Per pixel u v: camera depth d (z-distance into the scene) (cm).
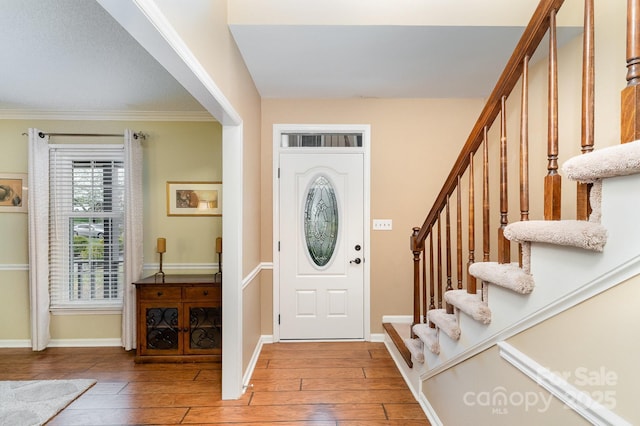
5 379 262
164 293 295
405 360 241
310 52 241
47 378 263
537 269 113
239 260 229
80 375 268
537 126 258
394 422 200
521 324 121
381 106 330
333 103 330
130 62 240
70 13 182
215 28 185
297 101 329
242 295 237
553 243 102
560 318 103
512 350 126
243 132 247
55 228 336
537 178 258
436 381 197
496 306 137
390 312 331
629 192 80
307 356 295
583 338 94
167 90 289
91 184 339
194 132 345
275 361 284
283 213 330
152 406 221
